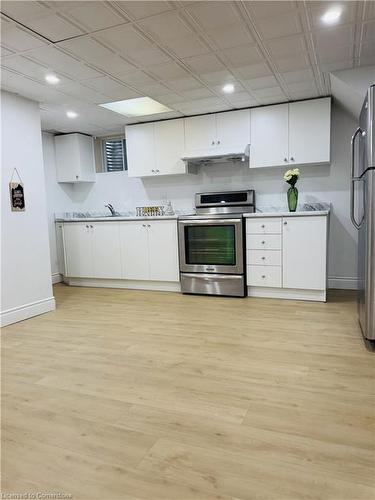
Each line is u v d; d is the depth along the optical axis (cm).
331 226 421
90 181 541
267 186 444
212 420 170
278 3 207
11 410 187
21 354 262
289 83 341
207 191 475
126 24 225
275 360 233
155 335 290
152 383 210
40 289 368
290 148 399
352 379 205
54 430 168
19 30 228
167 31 237
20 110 351
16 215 345
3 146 334
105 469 140
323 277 361
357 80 310
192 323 315
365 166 241
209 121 431
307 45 263
